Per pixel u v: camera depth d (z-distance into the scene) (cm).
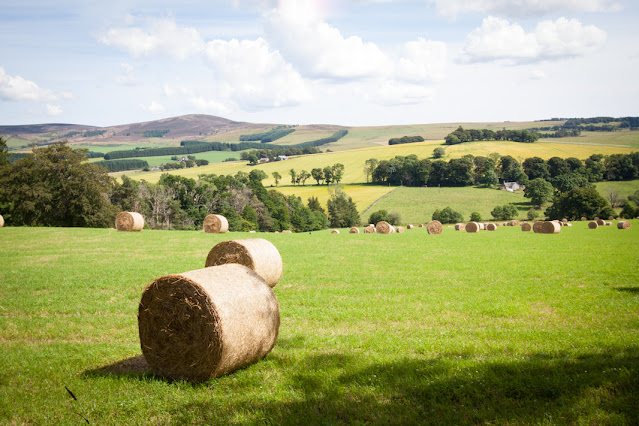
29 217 5991
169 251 2861
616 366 771
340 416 628
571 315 1209
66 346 981
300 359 860
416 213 11312
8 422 632
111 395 715
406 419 608
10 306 1349
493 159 14600
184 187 9269
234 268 904
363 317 1220
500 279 1847
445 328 1095
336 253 2900
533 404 644
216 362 771
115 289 1614
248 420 623
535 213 10306
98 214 6066
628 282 1734
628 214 9456
